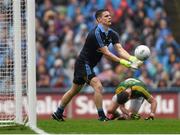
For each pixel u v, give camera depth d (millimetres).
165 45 60375
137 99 32156
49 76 57594
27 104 26125
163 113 52375
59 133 22797
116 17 61750
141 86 31734
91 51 30031
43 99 51562
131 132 23328
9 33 30141
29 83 25469
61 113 31531
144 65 57688
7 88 30062
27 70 25844
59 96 51688
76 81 30562
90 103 51469
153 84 57656
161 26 61938
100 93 30078
